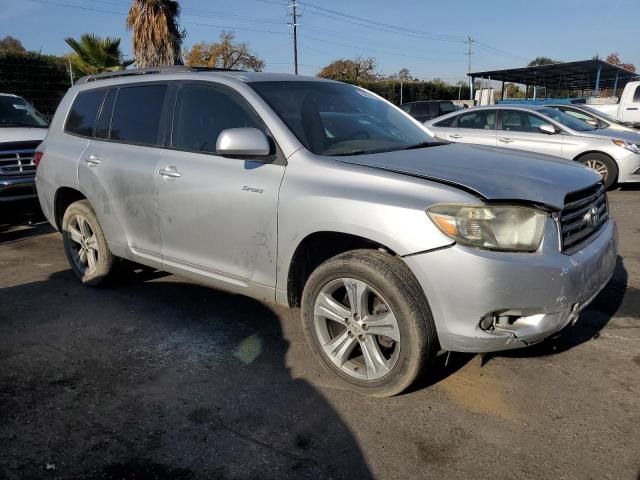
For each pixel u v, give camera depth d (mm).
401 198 2885
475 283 2689
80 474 2535
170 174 3920
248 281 3607
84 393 3219
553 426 2844
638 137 9492
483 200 2752
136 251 4383
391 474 2518
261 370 3465
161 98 4230
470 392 3170
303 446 2719
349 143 3643
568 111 11195
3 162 6902
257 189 3412
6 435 2822
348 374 3180
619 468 2525
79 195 5102
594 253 3066
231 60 43250
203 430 2854
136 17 14422
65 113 5184
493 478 2480
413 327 2854
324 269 3154
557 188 3012
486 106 10258
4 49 19203
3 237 7074
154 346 3814
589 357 3541
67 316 4348
